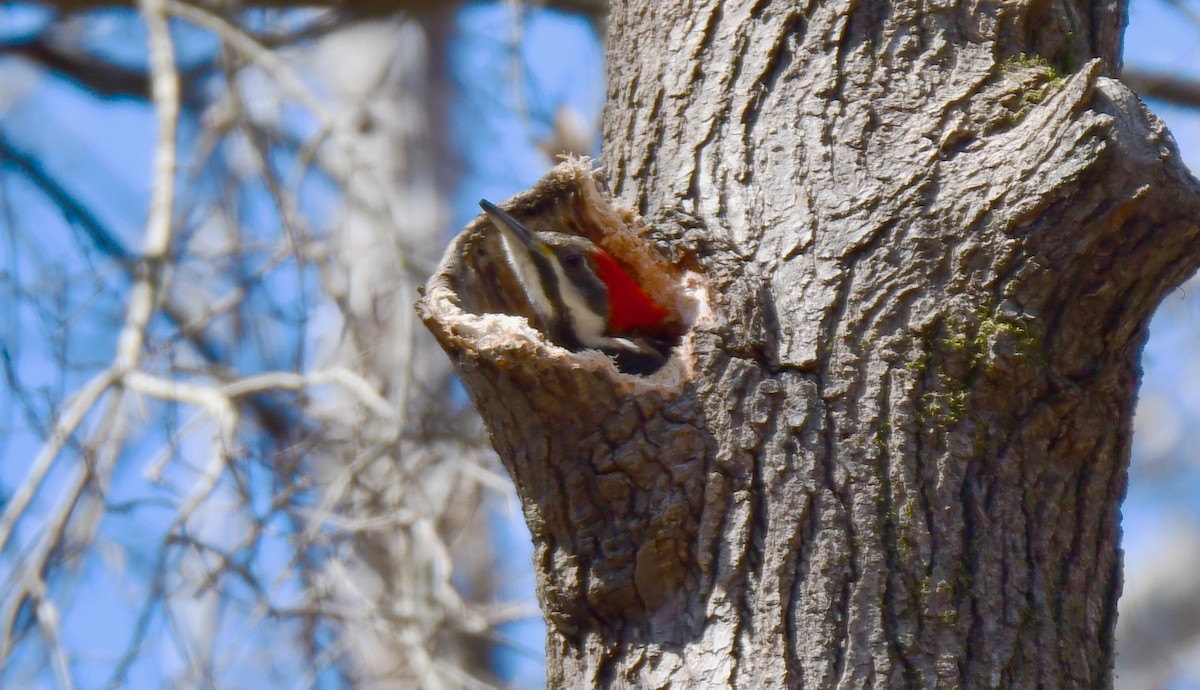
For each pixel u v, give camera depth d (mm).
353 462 15008
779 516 7859
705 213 9203
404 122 25797
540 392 7957
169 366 15250
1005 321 8117
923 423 8055
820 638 7594
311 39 22312
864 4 9469
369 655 16078
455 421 16031
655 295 9219
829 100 9203
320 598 14164
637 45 10406
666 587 7965
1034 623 7852
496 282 10516
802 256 8617
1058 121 8211
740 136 9391
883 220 8492
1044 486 8188
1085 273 8102
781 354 8289
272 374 15203
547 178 10062
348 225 17984
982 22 9312
